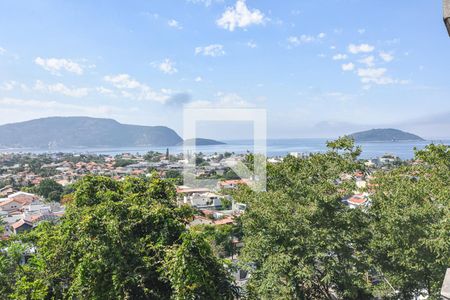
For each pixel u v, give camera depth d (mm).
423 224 9633
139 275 6812
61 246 8078
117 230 7031
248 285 9023
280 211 10305
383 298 10695
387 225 9859
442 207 10016
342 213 10688
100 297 6734
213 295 6695
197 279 6375
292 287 9492
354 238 10781
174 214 8297
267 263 9945
